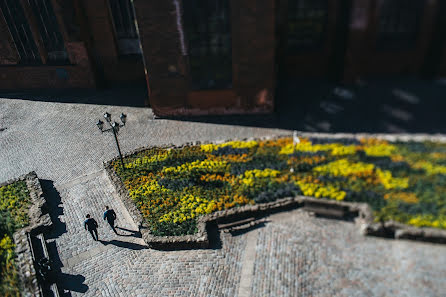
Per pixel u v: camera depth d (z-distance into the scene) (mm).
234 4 19438
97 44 25469
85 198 17359
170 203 16406
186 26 20000
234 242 15031
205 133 21266
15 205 16688
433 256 13516
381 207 14984
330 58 18172
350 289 12727
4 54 25719
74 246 15125
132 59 26266
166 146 20047
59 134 21938
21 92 26609
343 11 16844
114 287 13461
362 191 15781
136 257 14609
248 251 14586
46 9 24125
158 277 13758
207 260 14328
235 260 14266
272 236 15117
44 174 19016
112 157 19812
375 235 14586
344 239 14672
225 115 22844
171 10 19484
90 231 14852
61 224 16109
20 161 20031
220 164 18406
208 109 22734
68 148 20750
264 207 16016
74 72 25906
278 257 14188
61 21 24031
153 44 20500
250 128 21328
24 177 18344
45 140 21500
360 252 14047
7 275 13344
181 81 21688
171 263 14289
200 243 14766
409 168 15398
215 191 16891
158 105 22547
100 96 25625
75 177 18688
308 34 20281
